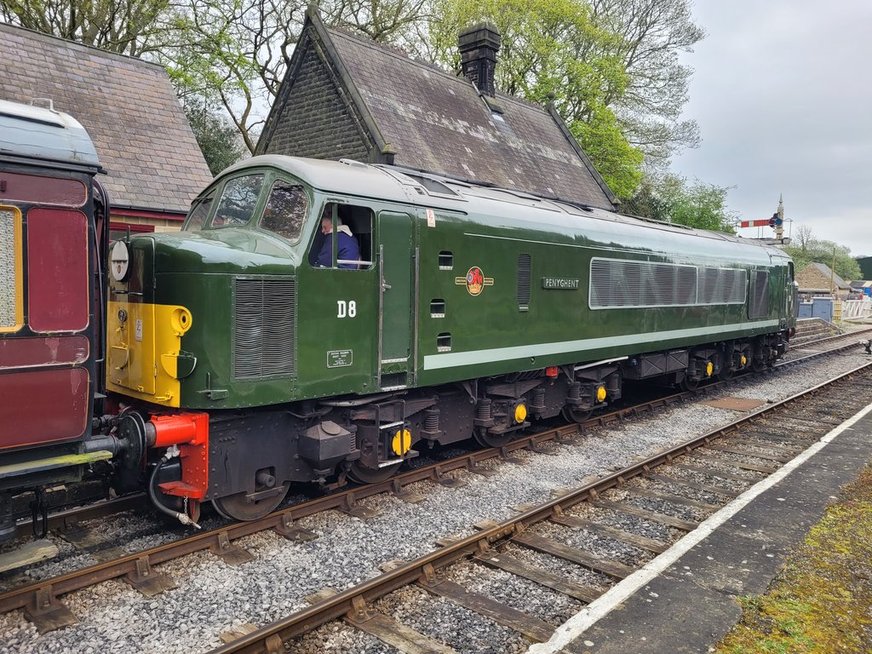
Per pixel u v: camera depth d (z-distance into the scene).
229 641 3.74
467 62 18.36
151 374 5.07
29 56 10.69
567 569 4.96
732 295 13.12
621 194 25.91
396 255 6.14
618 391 10.37
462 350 6.95
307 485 6.72
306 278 5.38
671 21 28.80
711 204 34.03
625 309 9.76
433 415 6.92
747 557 5.00
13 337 3.84
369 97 13.52
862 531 5.55
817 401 12.02
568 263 8.53
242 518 5.40
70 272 4.07
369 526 5.58
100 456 4.27
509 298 7.56
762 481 6.96
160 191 10.35
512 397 8.08
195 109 23.66
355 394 6.03
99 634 3.83
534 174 16.58
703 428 9.79
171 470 5.02
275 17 22.81
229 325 4.91
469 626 4.05
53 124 4.09
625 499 6.60
